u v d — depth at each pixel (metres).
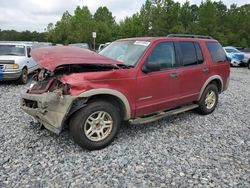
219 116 6.67
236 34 45.62
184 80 5.73
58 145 4.67
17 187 3.46
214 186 3.58
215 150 4.66
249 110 7.38
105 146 4.60
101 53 5.73
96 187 3.51
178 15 44.41
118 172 3.86
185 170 3.96
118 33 45.78
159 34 41.53
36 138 4.94
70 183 3.58
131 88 4.74
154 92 5.14
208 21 42.03
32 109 4.59
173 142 4.94
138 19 44.81
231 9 49.97
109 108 4.53
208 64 6.40
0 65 10.38
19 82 11.00
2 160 4.11
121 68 4.70
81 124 4.30
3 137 4.96
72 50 4.86
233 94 9.66
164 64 5.35
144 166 4.04
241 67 21.83
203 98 6.44
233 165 4.15
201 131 5.56
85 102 4.30
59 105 4.14
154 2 43.03
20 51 11.70
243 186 3.60
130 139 5.01
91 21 44.62
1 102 7.55
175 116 6.52
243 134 5.49
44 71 4.83
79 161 4.14
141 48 5.17
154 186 3.55
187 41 6.01
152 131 5.45
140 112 5.00
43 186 3.50
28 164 4.02
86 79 4.22
